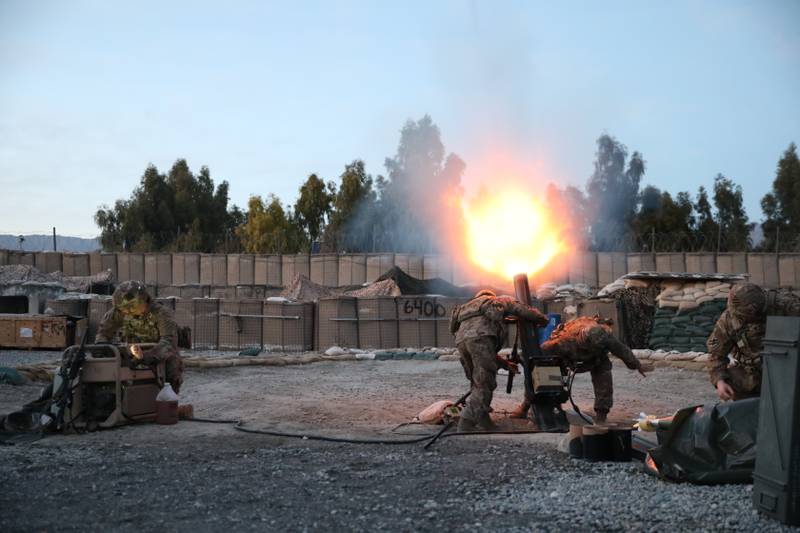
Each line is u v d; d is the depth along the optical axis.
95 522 4.51
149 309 8.88
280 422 8.67
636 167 44.22
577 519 4.48
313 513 4.70
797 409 4.25
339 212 47.81
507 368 8.34
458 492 5.23
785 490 4.27
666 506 4.68
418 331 19.08
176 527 4.42
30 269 31.53
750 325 6.23
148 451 6.86
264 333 19.88
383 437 7.59
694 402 10.59
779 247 34.19
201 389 12.30
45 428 7.68
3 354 19.33
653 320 17.55
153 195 56.88
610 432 6.25
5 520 4.54
